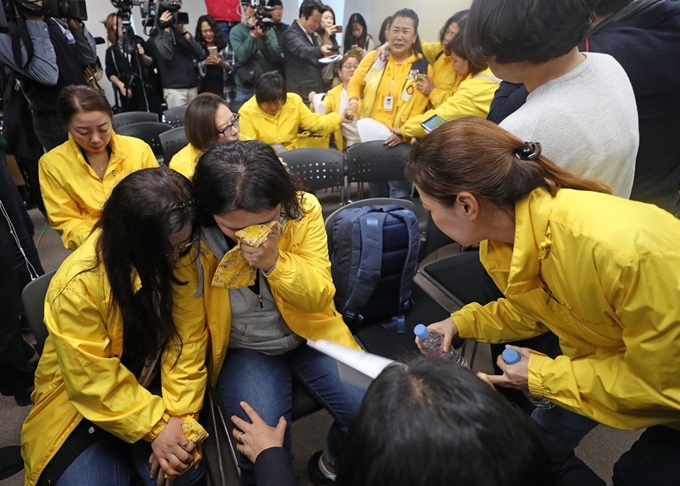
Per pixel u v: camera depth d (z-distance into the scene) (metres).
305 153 2.24
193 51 4.24
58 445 0.97
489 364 1.86
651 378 0.66
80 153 1.70
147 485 0.96
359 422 0.38
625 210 0.65
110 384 0.92
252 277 1.02
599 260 0.63
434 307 1.57
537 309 0.89
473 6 0.82
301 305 1.10
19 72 2.32
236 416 1.00
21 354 1.48
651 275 0.60
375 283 1.39
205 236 1.03
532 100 0.88
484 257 0.90
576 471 0.63
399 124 2.76
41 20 2.36
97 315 0.92
